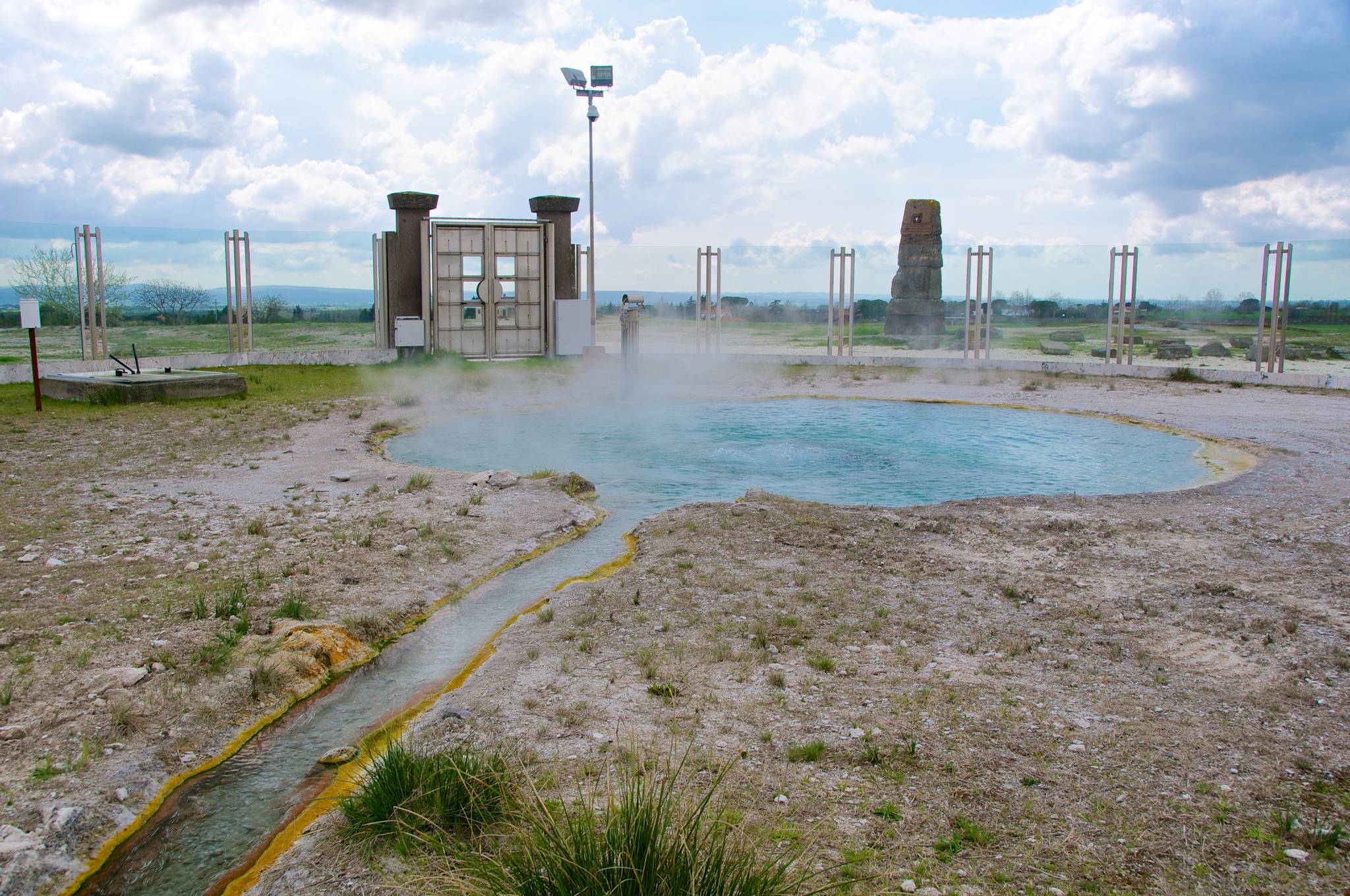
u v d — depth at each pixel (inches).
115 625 211.6
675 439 508.4
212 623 213.9
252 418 546.0
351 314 1063.6
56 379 600.4
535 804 125.5
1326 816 137.0
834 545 286.2
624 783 137.0
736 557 274.8
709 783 144.8
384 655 212.4
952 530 304.5
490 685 185.5
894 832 132.0
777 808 138.0
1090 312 1121.4
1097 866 124.7
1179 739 161.6
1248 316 978.1
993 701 177.8
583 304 897.5
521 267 887.1
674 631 215.3
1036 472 425.7
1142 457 462.0
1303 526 312.7
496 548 288.2
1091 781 147.2
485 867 116.3
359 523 307.6
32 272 803.4
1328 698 179.5
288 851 134.0
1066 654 202.8
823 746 157.4
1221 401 645.3
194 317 986.1
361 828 135.3
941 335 1089.4
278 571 253.9
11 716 166.7
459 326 876.6
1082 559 274.4
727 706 175.2
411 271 872.9
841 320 912.9
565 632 214.7
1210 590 243.9
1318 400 649.0
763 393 706.8
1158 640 210.8
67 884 129.3
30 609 221.0
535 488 362.9
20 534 287.1
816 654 201.2
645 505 358.9
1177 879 122.1
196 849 138.6
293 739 173.2
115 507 324.8
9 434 469.7
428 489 365.4
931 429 547.5
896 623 221.1
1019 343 1075.9
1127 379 779.4
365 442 479.2
